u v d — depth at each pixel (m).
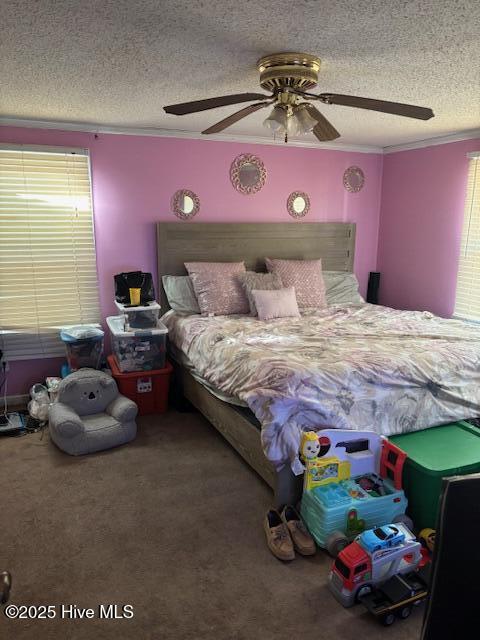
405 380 2.48
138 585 1.88
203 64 2.28
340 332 3.20
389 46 2.03
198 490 2.55
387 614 1.70
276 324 3.41
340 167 4.57
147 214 3.93
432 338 3.06
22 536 2.16
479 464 2.17
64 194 3.63
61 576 1.92
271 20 1.78
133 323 3.50
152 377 3.53
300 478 2.31
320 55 2.15
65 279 3.75
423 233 4.33
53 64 2.26
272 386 2.27
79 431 2.90
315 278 4.19
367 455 2.29
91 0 1.61
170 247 3.98
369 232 4.86
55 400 3.31
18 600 1.79
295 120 2.29
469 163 3.83
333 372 2.35
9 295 3.61
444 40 1.95
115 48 2.07
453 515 0.76
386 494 2.19
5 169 3.44
